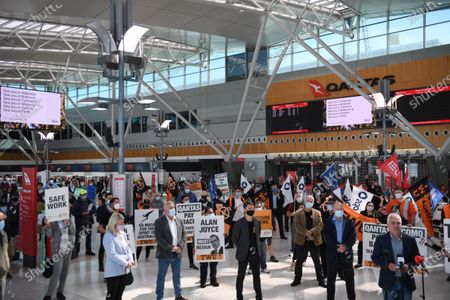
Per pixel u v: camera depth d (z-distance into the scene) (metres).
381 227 10.03
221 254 10.38
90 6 26.80
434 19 29.23
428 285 10.30
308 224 10.44
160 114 32.81
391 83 30.48
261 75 39.47
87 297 9.63
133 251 9.97
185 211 12.47
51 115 31.55
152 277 11.46
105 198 13.16
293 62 37.12
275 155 36.53
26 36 37.72
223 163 35.06
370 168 31.14
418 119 29.05
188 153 45.22
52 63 48.78
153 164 35.09
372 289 10.08
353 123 31.84
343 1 28.92
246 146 39.28
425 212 12.82
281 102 36.66
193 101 44.78
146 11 28.30
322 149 33.88
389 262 6.66
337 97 33.16
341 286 10.36
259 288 9.01
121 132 14.12
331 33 34.69
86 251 14.70
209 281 11.01
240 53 41.38
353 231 8.85
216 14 29.59
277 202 17.64
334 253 8.81
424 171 29.12
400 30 30.83
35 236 12.41
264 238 11.88
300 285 10.51
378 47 31.94
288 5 30.67
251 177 38.44
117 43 15.15
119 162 14.03
